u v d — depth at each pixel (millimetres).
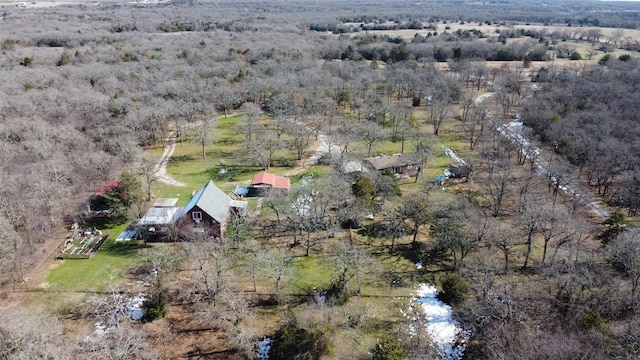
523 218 58500
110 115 91375
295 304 47938
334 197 64250
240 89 118125
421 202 60625
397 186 72625
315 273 53219
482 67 145625
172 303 48188
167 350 41844
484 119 104375
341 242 58781
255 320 45500
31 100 87188
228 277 51625
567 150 82312
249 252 56938
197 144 97188
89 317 45531
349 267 51500
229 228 61281
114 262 54781
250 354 40281
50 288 49750
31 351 35625
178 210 61188
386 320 46000
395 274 53344
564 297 45250
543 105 103188
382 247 58750
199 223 58469
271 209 67625
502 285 48906
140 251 54250
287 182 74375
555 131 87562
